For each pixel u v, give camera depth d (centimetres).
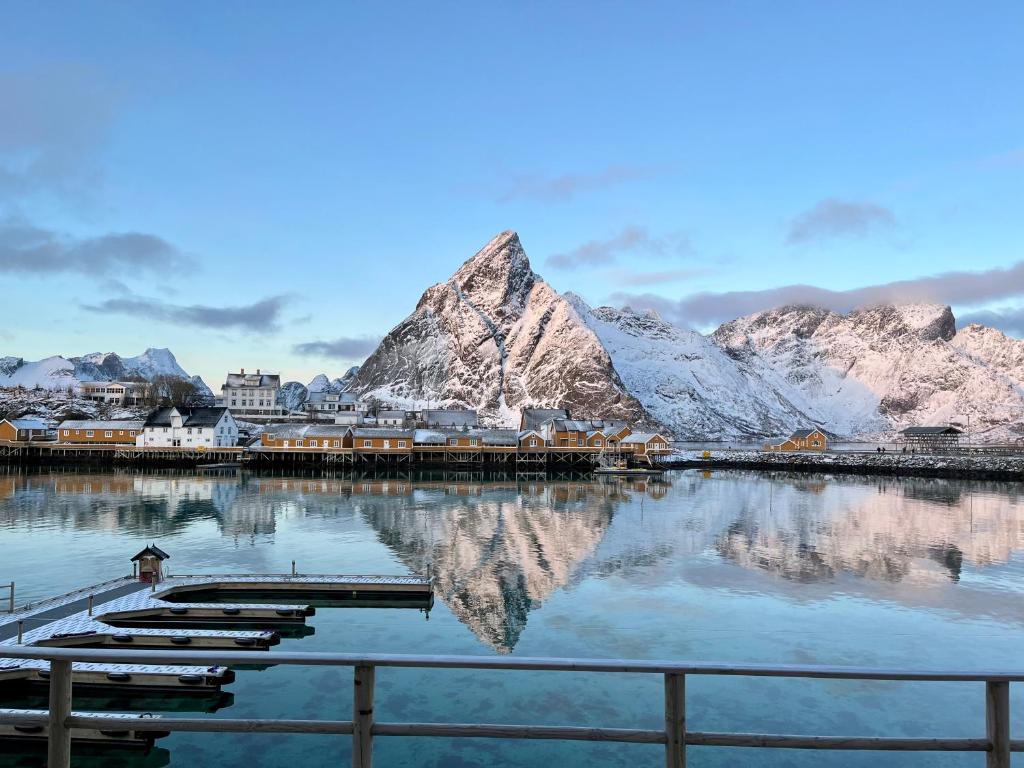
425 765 1973
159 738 2108
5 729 2022
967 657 2752
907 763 1969
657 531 5525
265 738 2106
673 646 2855
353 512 6531
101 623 2820
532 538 5191
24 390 19375
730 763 1964
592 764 1973
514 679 2534
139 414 15350
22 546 4728
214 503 7062
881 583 3822
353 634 3022
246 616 3111
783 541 5091
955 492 8838
